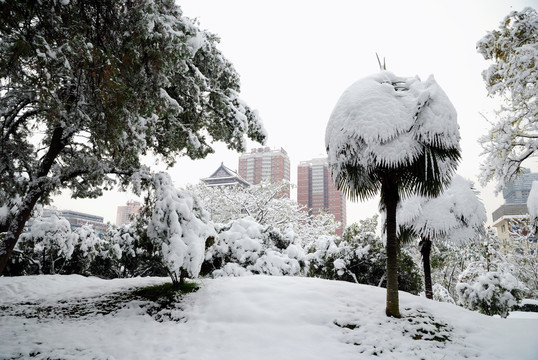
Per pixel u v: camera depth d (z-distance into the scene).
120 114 6.37
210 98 9.66
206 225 8.59
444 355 4.59
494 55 10.05
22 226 8.53
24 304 8.62
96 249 16.66
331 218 27.19
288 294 6.87
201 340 5.24
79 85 6.36
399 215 9.45
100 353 4.95
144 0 6.10
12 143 8.98
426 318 5.84
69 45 5.19
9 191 8.85
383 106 5.90
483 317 6.27
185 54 6.52
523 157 10.27
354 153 6.09
